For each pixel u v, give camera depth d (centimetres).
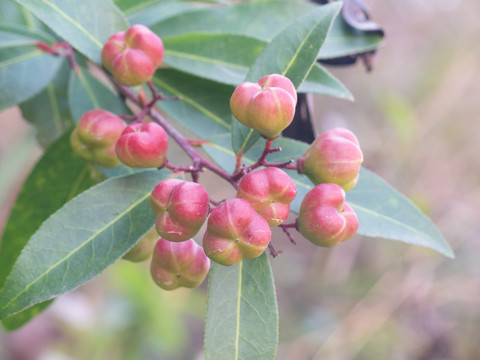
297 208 17
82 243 16
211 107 20
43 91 25
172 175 17
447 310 50
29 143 34
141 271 39
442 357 49
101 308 42
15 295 15
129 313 39
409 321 49
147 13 23
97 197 16
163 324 40
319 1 22
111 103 21
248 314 16
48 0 18
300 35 17
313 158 16
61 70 25
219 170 17
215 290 16
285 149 18
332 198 15
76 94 21
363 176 18
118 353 40
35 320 47
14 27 21
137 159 16
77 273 16
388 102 49
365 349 48
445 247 18
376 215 18
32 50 21
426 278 49
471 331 49
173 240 15
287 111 15
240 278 16
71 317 41
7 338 46
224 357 16
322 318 49
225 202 15
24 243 21
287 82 15
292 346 48
